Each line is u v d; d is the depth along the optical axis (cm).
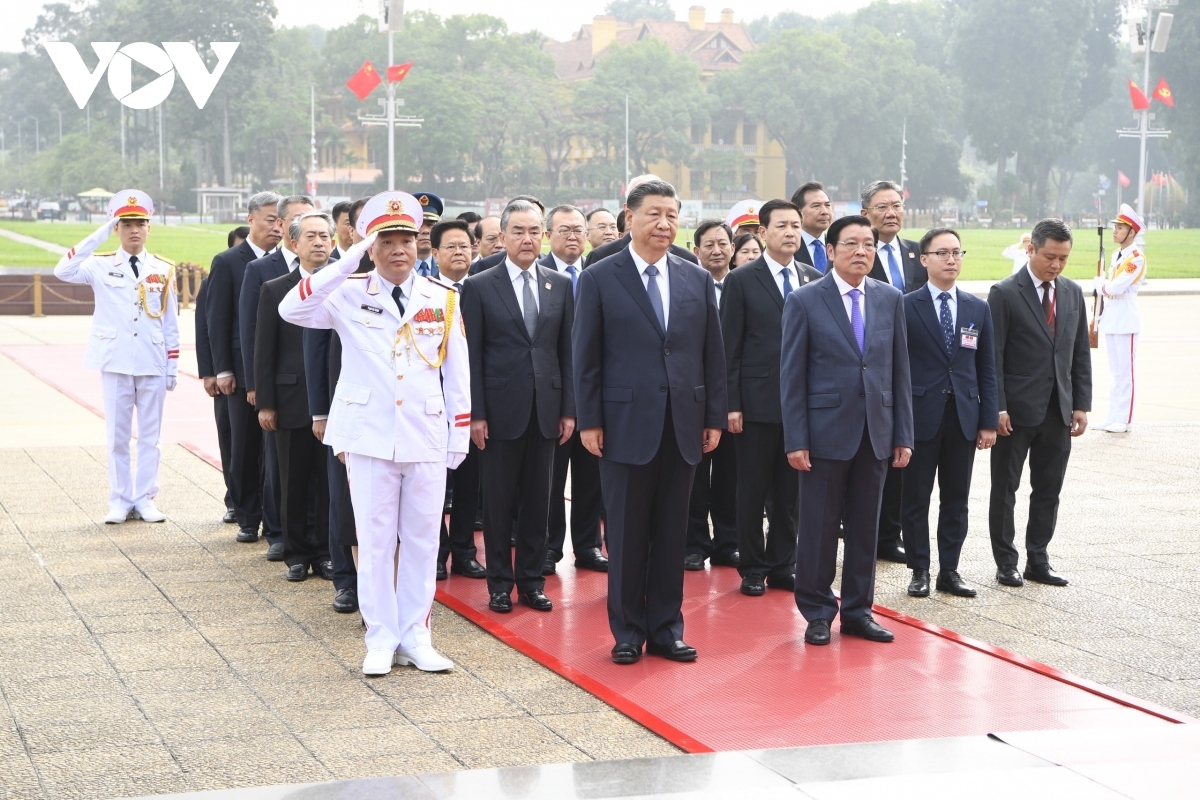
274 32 8819
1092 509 868
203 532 788
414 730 455
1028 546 689
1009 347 673
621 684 510
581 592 664
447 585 682
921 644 569
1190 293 3231
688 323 547
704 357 558
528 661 543
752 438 659
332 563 633
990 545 774
